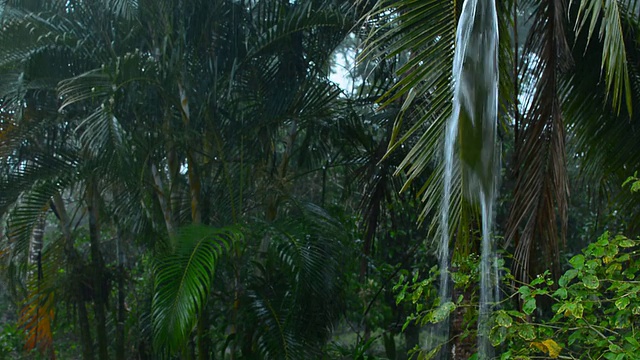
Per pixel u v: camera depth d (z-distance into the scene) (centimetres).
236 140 646
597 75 523
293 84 652
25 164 629
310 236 557
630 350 344
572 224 929
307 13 607
